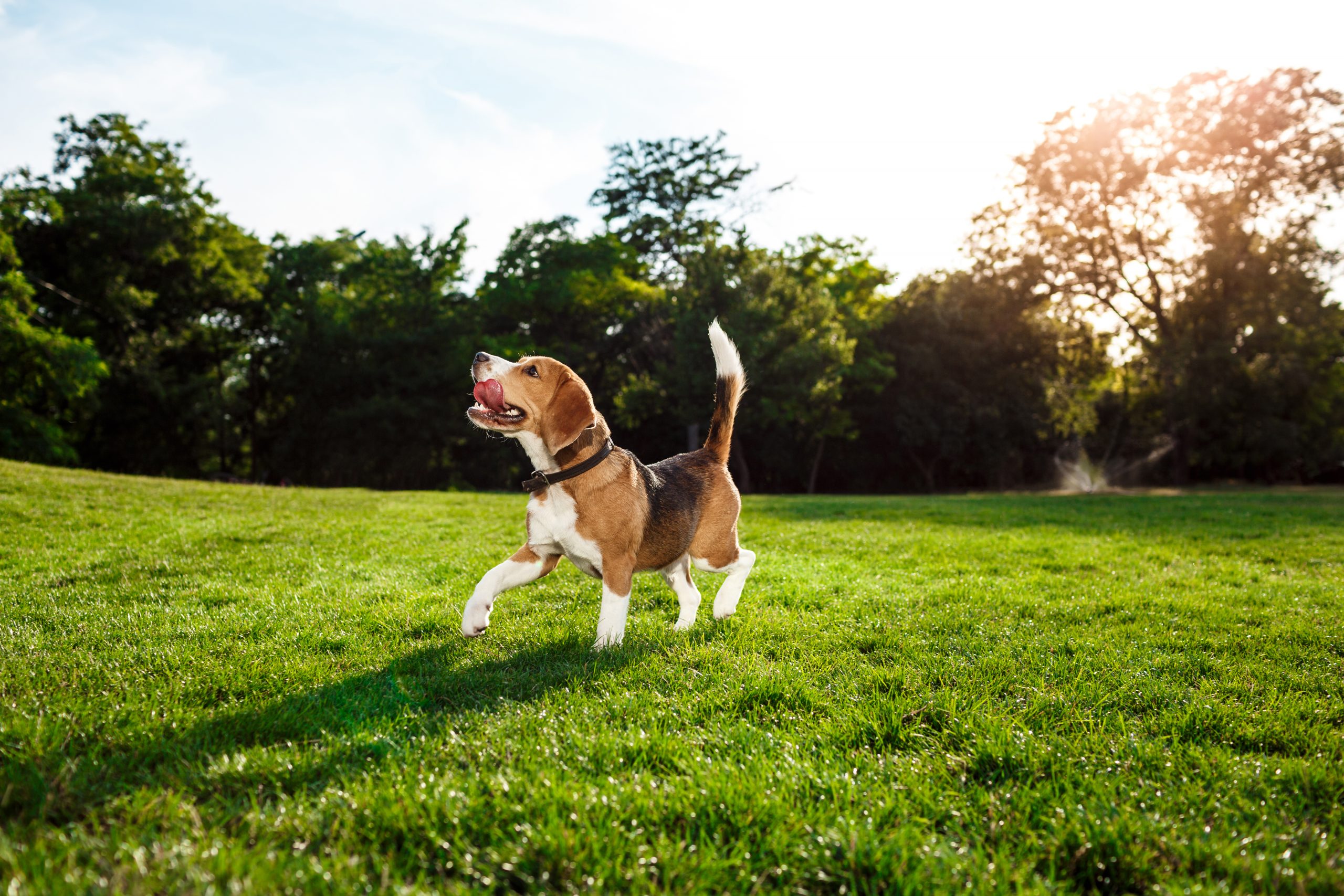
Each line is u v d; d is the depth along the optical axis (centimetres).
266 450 3841
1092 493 2552
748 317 2961
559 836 191
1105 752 270
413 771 231
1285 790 245
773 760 252
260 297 3603
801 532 955
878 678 348
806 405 3083
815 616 487
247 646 384
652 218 3550
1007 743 268
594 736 265
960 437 3388
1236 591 579
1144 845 204
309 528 861
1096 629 461
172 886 163
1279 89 2955
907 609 507
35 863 165
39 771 218
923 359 3422
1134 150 3153
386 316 3406
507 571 403
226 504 1057
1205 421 3100
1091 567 704
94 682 316
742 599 532
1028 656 392
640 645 400
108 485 1144
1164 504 1585
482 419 379
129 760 236
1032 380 3450
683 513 435
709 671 358
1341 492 2342
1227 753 271
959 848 204
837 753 263
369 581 585
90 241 2948
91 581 561
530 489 398
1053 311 3594
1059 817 219
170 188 3116
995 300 3406
